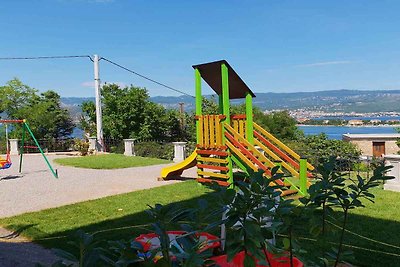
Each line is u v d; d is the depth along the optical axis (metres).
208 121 9.16
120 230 5.56
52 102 28.89
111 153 19.16
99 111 19.56
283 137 24.20
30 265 4.21
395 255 4.24
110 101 25.39
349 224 5.57
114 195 8.41
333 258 1.59
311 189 1.42
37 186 9.91
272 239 1.45
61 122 29.19
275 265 1.62
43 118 26.16
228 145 8.56
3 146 20.20
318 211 1.43
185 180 10.48
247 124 8.97
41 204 7.69
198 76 9.45
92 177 11.34
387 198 7.44
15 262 4.29
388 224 5.59
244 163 8.18
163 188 9.20
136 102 25.36
